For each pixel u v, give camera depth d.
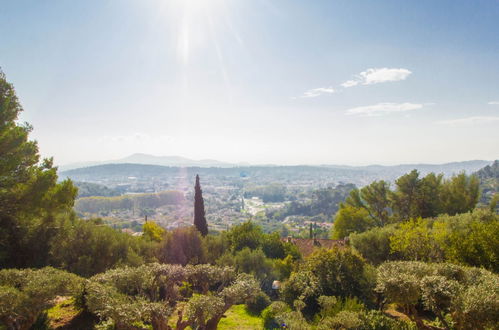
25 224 12.85
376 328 8.86
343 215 34.56
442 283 7.93
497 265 13.20
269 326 10.16
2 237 12.12
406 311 8.89
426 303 8.09
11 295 6.33
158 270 9.17
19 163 11.16
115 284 8.38
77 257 13.55
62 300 10.61
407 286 8.24
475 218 17.47
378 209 33.88
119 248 14.93
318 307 12.61
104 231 14.87
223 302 7.93
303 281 13.39
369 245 20.23
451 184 29.52
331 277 13.04
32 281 7.02
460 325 7.40
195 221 30.03
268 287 16.28
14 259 12.82
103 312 6.87
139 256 15.84
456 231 15.63
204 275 9.80
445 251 15.60
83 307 9.15
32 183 11.98
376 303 12.39
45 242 13.40
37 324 7.84
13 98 11.91
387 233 20.08
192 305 7.56
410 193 30.66
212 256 19.50
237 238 23.75
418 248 16.48
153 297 9.00
